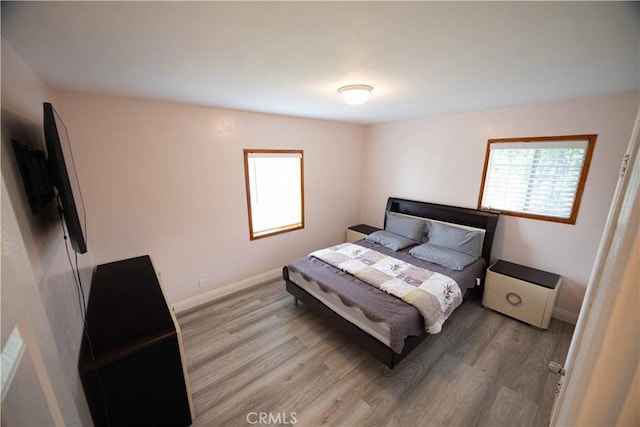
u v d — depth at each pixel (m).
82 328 1.45
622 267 0.32
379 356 2.02
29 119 1.34
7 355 0.54
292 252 3.87
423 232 3.57
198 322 2.72
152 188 2.52
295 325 2.67
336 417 1.72
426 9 0.95
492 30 1.12
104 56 1.35
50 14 0.94
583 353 0.47
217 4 0.90
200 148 2.76
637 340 0.31
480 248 3.02
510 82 1.87
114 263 2.33
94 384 1.26
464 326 2.61
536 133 2.62
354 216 4.61
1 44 1.06
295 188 3.83
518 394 1.86
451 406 1.78
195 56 1.37
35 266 0.96
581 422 0.38
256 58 1.41
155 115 2.45
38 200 1.07
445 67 1.57
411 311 2.05
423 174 3.69
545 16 1.00
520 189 2.82
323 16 0.99
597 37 1.16
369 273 2.62
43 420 0.65
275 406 1.80
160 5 0.90
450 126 3.30
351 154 4.32
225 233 3.11
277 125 3.33
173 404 1.50
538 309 2.50
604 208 2.34
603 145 2.27
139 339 1.37
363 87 1.93
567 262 2.60
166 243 2.70
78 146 2.12
